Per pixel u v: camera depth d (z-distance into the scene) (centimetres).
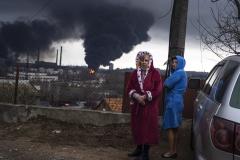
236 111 461
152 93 704
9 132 943
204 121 517
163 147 861
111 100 3200
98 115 984
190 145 825
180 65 762
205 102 589
